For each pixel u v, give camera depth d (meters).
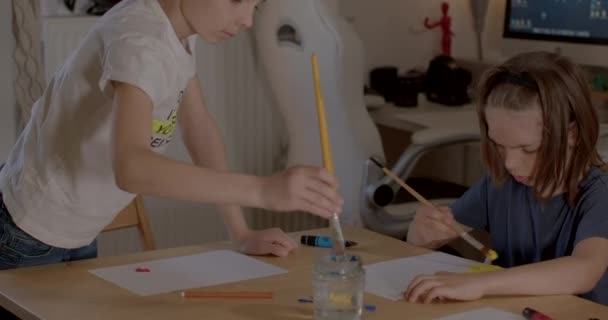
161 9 1.62
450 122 3.14
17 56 2.90
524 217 1.89
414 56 3.98
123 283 1.64
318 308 1.44
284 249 1.83
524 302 1.56
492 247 1.97
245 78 3.45
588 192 1.77
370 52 3.88
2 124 3.03
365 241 1.96
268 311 1.50
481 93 1.81
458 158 3.61
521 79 1.73
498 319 1.47
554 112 1.71
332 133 2.84
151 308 1.51
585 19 3.11
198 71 3.36
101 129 1.69
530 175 1.79
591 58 3.10
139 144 1.51
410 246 1.92
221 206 1.90
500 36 3.46
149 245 2.22
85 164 1.72
